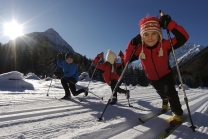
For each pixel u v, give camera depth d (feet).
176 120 8.91
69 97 17.71
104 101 16.74
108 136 7.61
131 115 10.91
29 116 10.16
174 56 9.09
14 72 28.07
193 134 7.55
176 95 9.43
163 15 9.30
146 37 9.80
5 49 203.92
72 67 18.12
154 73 10.59
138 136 7.37
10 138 6.83
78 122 9.09
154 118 10.25
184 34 9.03
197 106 14.79
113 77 16.60
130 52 10.71
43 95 19.93
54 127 8.20
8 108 11.75
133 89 35.76
